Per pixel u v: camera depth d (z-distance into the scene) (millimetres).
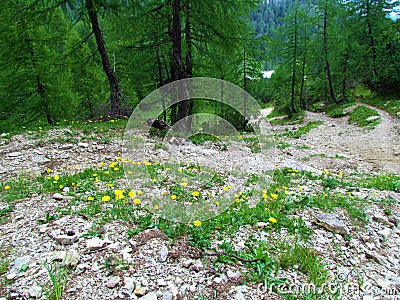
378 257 3461
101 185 5164
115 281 2520
